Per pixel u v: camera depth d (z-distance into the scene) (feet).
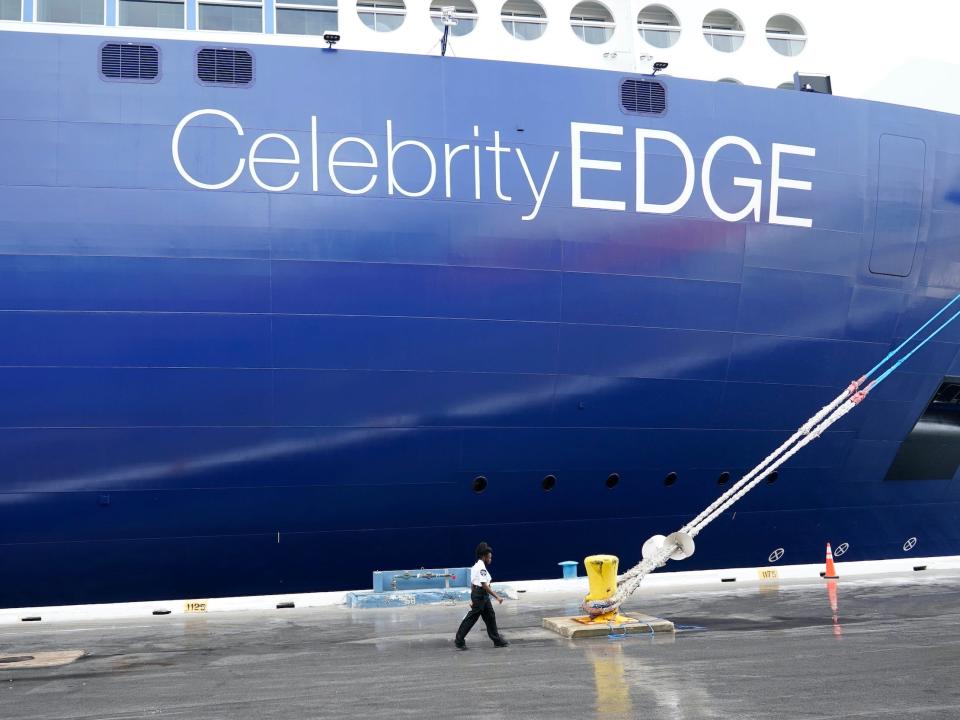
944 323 58.70
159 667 34.17
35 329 44.96
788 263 54.13
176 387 46.24
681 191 51.96
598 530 54.19
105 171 45.80
